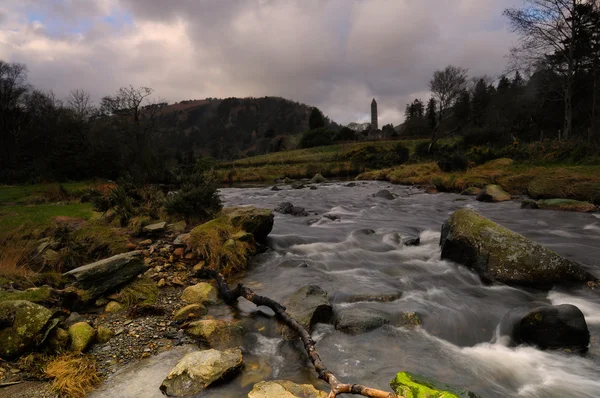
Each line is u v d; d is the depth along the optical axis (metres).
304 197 24.39
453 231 8.81
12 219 10.20
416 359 4.89
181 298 6.84
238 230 9.43
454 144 50.22
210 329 5.39
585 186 16.56
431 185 26.25
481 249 7.94
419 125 88.06
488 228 8.12
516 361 4.89
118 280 6.66
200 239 8.52
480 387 4.31
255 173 46.75
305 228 13.02
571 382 4.41
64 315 5.70
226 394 4.05
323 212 17.58
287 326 5.54
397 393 3.58
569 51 30.89
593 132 27.64
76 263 7.57
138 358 4.85
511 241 7.70
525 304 6.51
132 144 34.09
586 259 9.02
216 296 6.79
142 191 12.03
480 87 65.88
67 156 27.45
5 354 4.60
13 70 46.03
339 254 9.72
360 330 5.52
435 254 9.59
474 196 21.36
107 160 27.83
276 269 8.49
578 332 5.04
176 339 5.36
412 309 6.18
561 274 7.18
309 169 48.56
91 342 5.14
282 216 15.79
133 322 5.86
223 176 44.91
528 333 5.28
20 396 4.05
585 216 14.10
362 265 8.92
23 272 6.78
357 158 52.44
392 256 9.66
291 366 4.68
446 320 5.89
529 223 13.38
